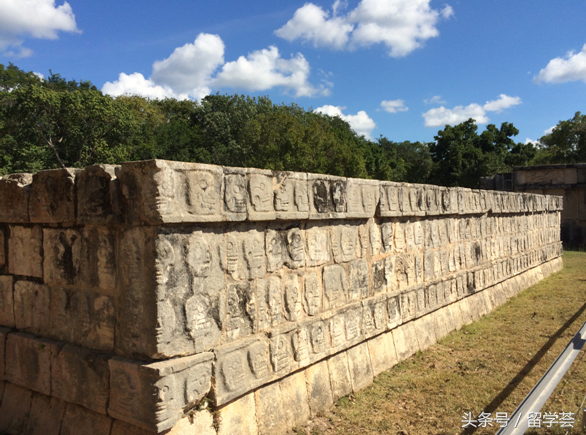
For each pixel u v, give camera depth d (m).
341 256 5.32
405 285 6.66
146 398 3.16
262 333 4.13
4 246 4.50
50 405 3.95
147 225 3.25
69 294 3.90
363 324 5.53
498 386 5.45
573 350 4.14
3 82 38.72
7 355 4.29
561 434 4.23
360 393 5.21
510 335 7.61
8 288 4.45
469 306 8.71
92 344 3.70
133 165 3.26
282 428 4.18
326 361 4.98
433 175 40.09
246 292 4.00
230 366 3.71
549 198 14.36
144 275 3.26
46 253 4.09
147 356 3.24
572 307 9.39
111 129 25.45
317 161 26.58
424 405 4.94
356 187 5.52
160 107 45.03
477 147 40.12
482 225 9.59
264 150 28.94
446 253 7.98
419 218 7.11
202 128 38.56
